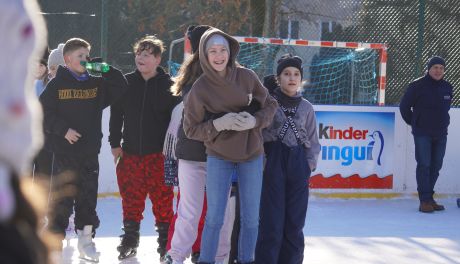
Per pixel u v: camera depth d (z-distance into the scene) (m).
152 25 19.86
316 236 11.62
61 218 8.85
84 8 18.69
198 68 8.45
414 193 15.42
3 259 1.83
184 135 8.52
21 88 1.89
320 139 15.00
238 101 7.87
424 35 18.61
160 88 9.53
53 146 8.90
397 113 15.29
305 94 18.86
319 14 19.59
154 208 9.74
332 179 15.09
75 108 8.95
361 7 19.31
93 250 9.46
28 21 1.89
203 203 8.71
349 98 18.86
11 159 1.88
